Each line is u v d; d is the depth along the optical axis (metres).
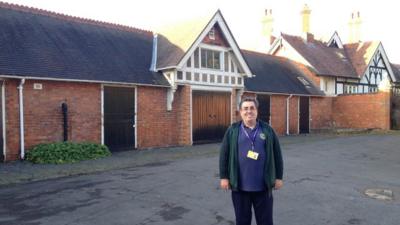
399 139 19.34
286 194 7.60
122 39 16.94
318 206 6.75
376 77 31.61
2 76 11.20
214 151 14.60
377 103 25.19
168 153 13.99
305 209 6.55
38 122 12.33
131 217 6.04
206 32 16.92
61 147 11.98
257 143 4.27
